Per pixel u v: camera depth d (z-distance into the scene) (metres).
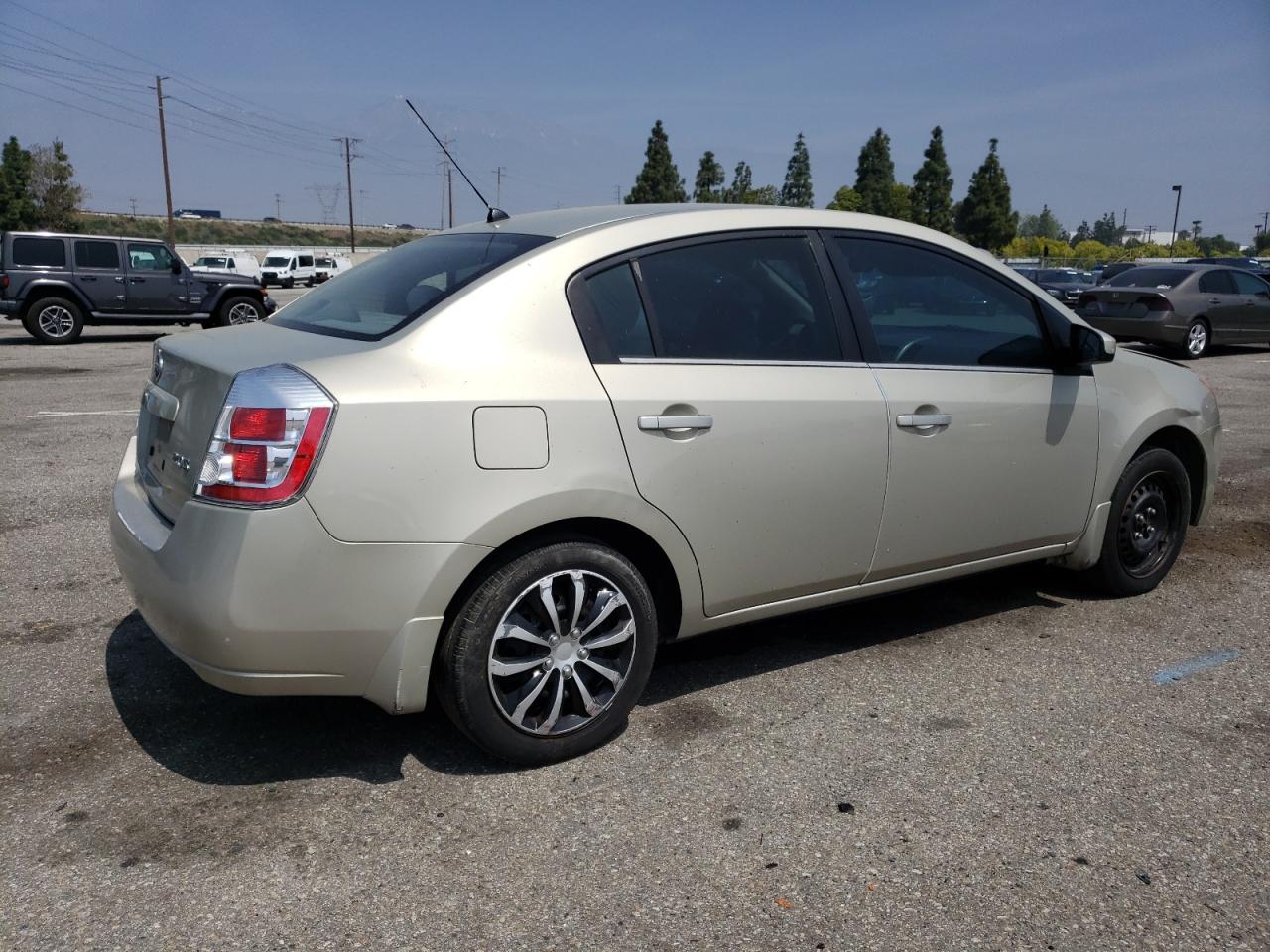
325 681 2.78
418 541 2.74
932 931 2.33
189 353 3.07
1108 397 4.26
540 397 2.89
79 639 4.01
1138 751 3.20
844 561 3.56
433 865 2.57
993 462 3.86
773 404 3.29
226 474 2.66
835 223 3.66
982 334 3.91
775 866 2.58
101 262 17.66
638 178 67.75
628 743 3.23
